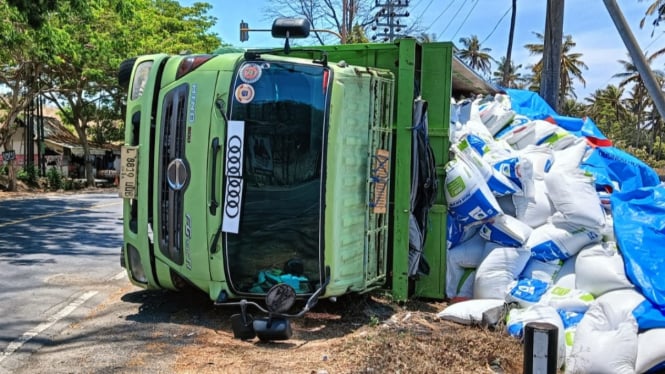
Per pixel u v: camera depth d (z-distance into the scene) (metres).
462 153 6.13
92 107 33.62
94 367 4.22
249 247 4.96
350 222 5.12
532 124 7.05
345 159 5.01
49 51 19.47
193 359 4.32
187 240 5.07
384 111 5.59
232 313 5.45
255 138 4.93
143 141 5.38
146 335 4.89
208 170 4.94
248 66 4.96
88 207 17.50
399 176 5.63
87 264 8.32
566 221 5.70
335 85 4.90
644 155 41.75
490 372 4.15
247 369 4.10
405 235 5.66
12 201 19.94
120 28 23.44
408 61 5.61
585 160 7.02
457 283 6.09
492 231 5.82
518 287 5.36
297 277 4.96
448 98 5.96
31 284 7.00
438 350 4.38
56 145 37.78
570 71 53.62
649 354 4.17
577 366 4.10
